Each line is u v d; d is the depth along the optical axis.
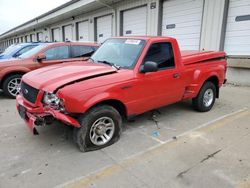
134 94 3.63
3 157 3.20
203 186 2.59
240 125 4.38
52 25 23.80
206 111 5.22
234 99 6.32
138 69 3.68
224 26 8.52
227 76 8.66
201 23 9.23
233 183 2.64
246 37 8.02
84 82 3.17
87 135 3.27
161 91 4.07
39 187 2.57
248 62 7.75
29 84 3.46
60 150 3.40
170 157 3.21
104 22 15.32
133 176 2.77
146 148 3.48
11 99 6.40
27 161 3.10
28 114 3.39
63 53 6.92
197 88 4.80
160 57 4.05
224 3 8.31
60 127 4.23
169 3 10.64
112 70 3.56
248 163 3.05
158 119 4.70
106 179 2.72
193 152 3.34
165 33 11.12
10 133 4.01
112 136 3.56
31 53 6.75
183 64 4.49
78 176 2.78
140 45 3.93
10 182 2.65
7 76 6.29
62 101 3.00
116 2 13.39
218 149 3.43
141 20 12.31
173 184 2.62
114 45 4.35
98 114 3.29
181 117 4.83
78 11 16.44
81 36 18.58
